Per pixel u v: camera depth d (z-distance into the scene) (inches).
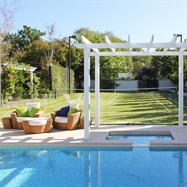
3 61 1053.8
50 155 332.5
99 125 472.1
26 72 1057.5
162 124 488.1
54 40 1557.6
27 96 928.3
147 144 365.4
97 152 343.6
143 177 260.8
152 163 301.1
